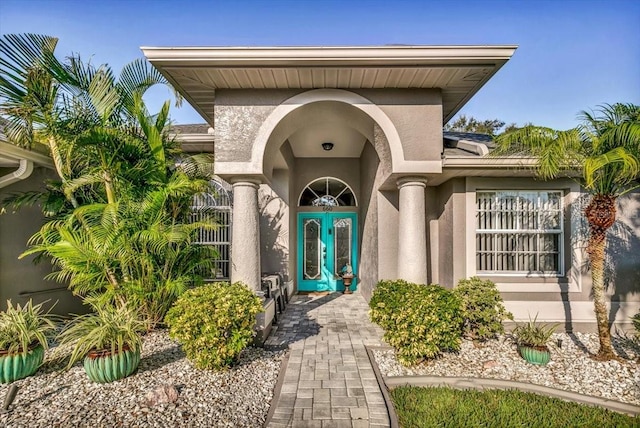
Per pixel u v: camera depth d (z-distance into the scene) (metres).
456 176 6.87
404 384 4.55
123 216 5.75
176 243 6.34
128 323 4.59
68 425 3.47
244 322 4.88
